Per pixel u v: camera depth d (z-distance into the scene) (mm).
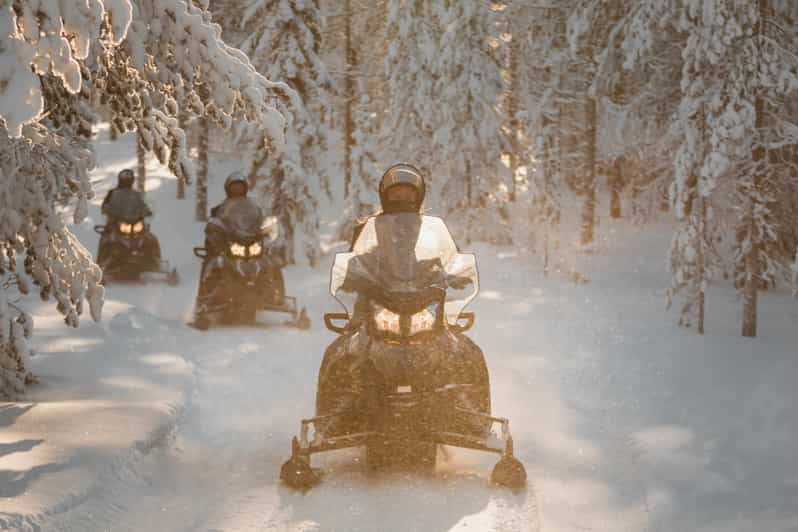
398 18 24938
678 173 12742
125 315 12023
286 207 21422
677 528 5230
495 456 6688
